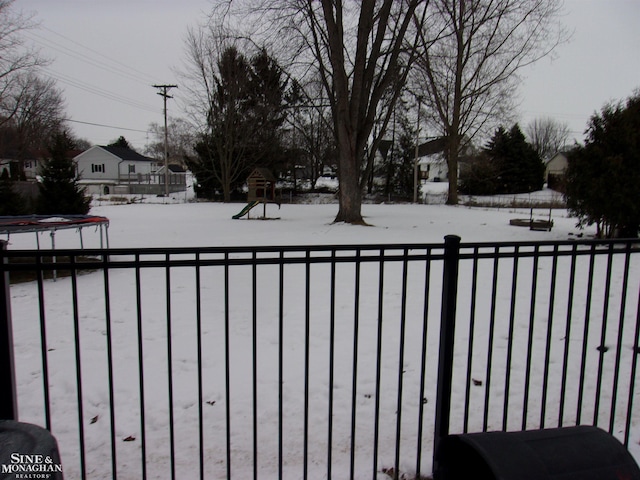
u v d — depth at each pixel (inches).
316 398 128.9
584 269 317.7
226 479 91.8
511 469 60.3
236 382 138.8
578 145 447.8
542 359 157.6
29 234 527.5
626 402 129.1
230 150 1357.0
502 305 223.9
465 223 675.4
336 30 617.0
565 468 62.0
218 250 84.6
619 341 105.9
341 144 653.3
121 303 231.5
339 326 191.6
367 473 94.5
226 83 1289.4
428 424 116.3
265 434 110.0
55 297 245.6
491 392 133.6
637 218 415.2
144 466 86.8
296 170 1706.4
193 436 109.3
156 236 514.0
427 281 93.0
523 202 1390.3
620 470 63.6
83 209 660.7
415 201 1406.3
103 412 121.6
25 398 129.3
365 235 520.4
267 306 223.3
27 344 172.1
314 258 88.1
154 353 162.2
